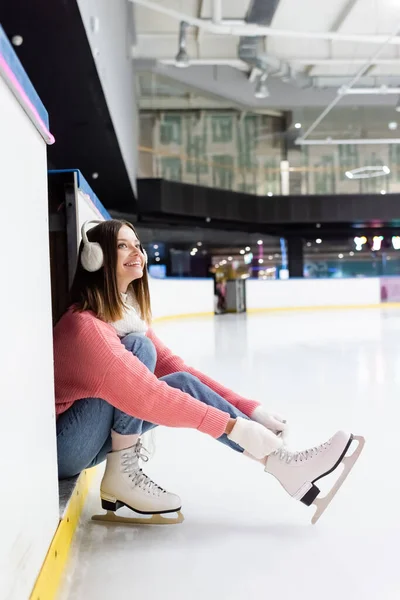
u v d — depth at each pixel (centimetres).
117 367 126
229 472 192
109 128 787
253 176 1636
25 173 90
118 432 143
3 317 76
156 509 144
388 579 115
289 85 1616
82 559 126
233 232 1711
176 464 202
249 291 1694
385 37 966
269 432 135
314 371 422
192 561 125
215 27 929
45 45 518
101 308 137
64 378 132
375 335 738
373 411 279
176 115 1516
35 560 92
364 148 1678
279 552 129
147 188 1373
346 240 1833
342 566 122
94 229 144
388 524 145
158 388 127
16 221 84
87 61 557
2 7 441
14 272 82
